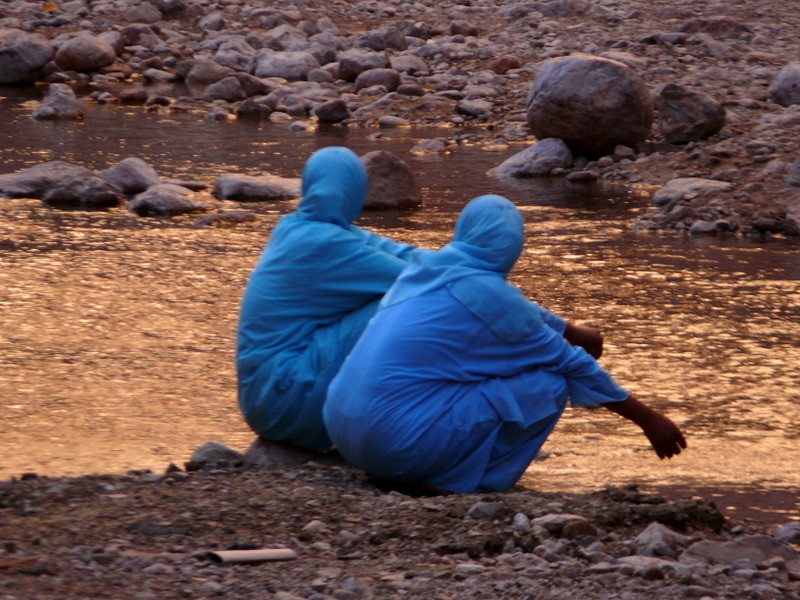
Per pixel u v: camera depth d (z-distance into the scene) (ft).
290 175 130.11
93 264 91.97
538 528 42.01
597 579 37.45
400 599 35.06
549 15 240.32
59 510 43.78
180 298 83.51
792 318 81.71
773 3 253.65
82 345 72.59
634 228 109.40
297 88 186.80
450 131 164.76
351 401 48.44
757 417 62.90
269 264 53.42
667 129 142.20
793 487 53.16
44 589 34.22
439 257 49.83
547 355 49.80
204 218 107.86
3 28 219.82
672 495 51.70
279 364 52.49
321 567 38.19
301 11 244.22
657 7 246.47
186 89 195.31
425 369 48.44
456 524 42.93
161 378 67.21
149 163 134.62
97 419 60.34
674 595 36.24
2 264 90.84
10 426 58.80
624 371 69.87
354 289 52.65
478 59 208.44
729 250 101.81
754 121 150.00
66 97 165.48
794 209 110.63
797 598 36.65
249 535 41.65
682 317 81.35
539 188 128.36
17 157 134.92
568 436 60.03
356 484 49.60
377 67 195.83
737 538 44.24
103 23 227.40
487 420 48.83
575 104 138.41
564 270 93.81
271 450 54.03
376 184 115.65
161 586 35.45
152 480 48.55
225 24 231.50
